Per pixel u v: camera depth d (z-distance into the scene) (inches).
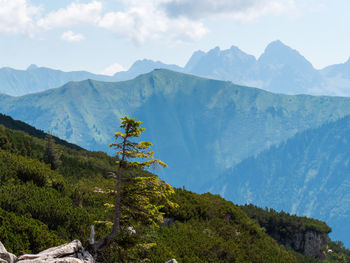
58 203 744.3
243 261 1065.5
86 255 479.5
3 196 694.5
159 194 502.3
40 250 528.7
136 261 579.8
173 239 947.3
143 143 481.4
